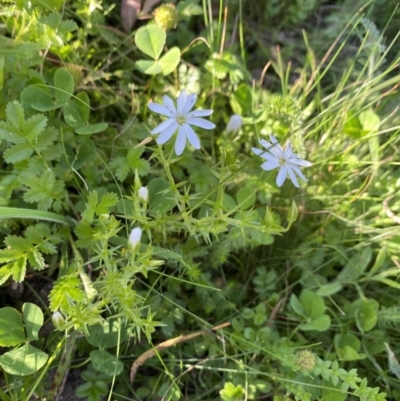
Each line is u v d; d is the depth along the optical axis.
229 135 0.12
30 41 0.16
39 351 0.13
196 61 0.21
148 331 0.13
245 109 0.19
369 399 0.14
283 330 0.17
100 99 0.18
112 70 0.19
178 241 0.16
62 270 0.15
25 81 0.16
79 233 0.14
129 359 0.16
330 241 0.18
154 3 0.20
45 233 0.15
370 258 0.17
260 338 0.16
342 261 0.18
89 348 0.16
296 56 0.22
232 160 0.12
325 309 0.17
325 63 0.22
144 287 0.17
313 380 0.16
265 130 0.18
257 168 0.18
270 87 0.21
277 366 0.16
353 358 0.16
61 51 0.17
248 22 0.22
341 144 0.18
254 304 0.18
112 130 0.17
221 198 0.13
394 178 0.18
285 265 0.18
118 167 0.15
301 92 0.21
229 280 0.18
